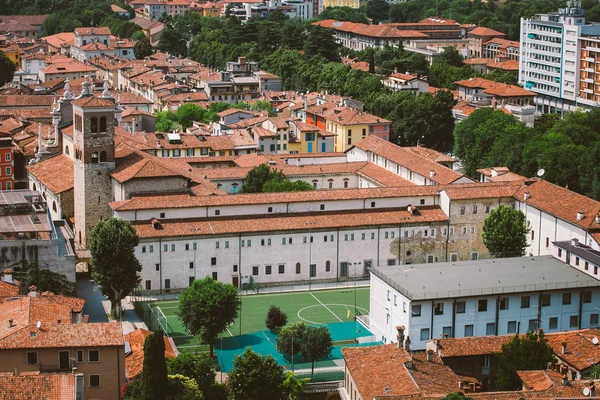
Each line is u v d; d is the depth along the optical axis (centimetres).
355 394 16188
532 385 15175
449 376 15962
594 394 14050
